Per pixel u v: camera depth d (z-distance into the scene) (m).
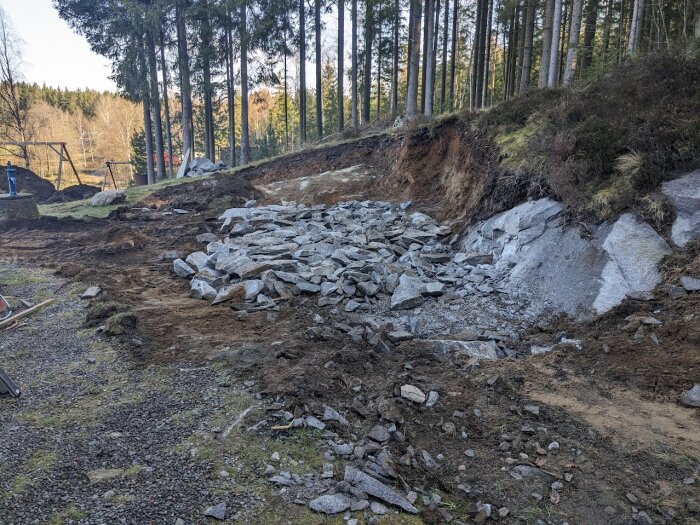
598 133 8.00
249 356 5.53
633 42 14.92
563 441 4.11
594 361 5.36
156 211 15.65
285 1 25.42
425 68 21.52
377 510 3.26
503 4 20.72
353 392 4.80
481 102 23.55
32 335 6.30
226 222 12.78
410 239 10.23
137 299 7.90
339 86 25.84
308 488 3.43
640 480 3.63
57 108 66.12
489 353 5.87
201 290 7.96
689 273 5.93
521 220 8.30
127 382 5.02
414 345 6.10
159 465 3.62
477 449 4.08
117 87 28.34
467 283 8.00
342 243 10.21
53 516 3.06
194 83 27.75
